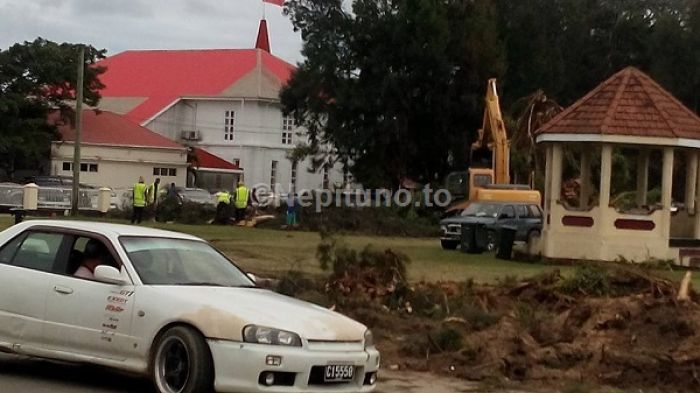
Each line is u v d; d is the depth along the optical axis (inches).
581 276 826.8
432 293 799.1
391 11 2881.4
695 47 3499.0
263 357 421.7
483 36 2886.3
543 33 3378.4
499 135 2010.3
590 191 1721.2
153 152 3417.8
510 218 1667.1
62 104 3221.0
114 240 485.1
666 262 1389.0
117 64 4146.2
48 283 486.9
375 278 813.9
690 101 3580.2
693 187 1568.7
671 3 3865.7
